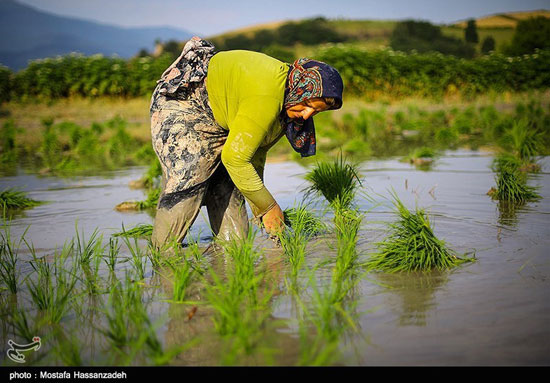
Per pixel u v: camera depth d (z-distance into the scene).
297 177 8.83
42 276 4.12
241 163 4.12
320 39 78.12
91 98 24.62
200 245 4.95
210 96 4.29
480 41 66.88
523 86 25.14
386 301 3.40
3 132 16.27
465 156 10.79
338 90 3.96
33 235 5.52
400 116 18.22
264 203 4.30
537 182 7.42
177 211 4.44
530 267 3.94
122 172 10.34
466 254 4.31
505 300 3.34
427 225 4.25
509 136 11.90
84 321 3.28
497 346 2.77
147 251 4.63
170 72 4.43
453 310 3.22
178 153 4.36
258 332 3.00
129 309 3.22
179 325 3.15
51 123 17.88
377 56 24.89
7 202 6.99
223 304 3.16
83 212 6.67
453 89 25.16
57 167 10.88
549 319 3.05
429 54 26.22
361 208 6.23
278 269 4.10
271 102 3.97
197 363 2.70
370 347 2.79
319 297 3.18
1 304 3.62
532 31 43.75
